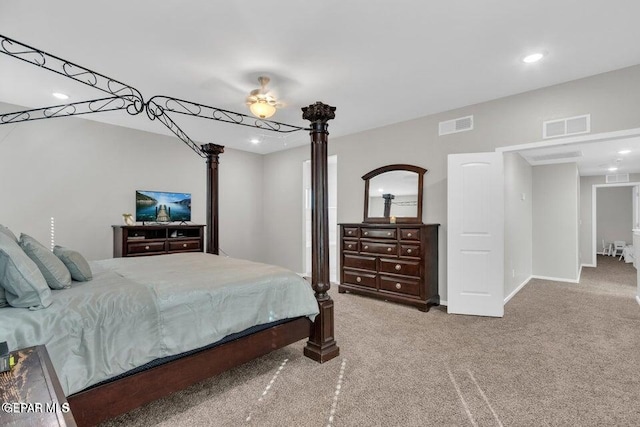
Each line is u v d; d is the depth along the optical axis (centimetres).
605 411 190
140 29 232
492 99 374
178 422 182
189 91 344
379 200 475
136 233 459
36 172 399
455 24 229
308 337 267
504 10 213
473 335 311
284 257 632
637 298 442
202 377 201
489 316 370
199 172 564
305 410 192
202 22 224
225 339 216
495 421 182
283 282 247
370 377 231
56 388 94
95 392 159
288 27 231
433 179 426
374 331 322
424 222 434
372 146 491
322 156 272
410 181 445
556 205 609
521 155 541
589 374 234
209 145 408
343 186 530
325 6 207
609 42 252
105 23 224
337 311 388
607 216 1019
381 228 431
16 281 150
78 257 212
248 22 224
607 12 215
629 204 989
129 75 306
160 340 181
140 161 491
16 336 140
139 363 171
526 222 586
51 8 207
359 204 507
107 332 164
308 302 254
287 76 310
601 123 307
